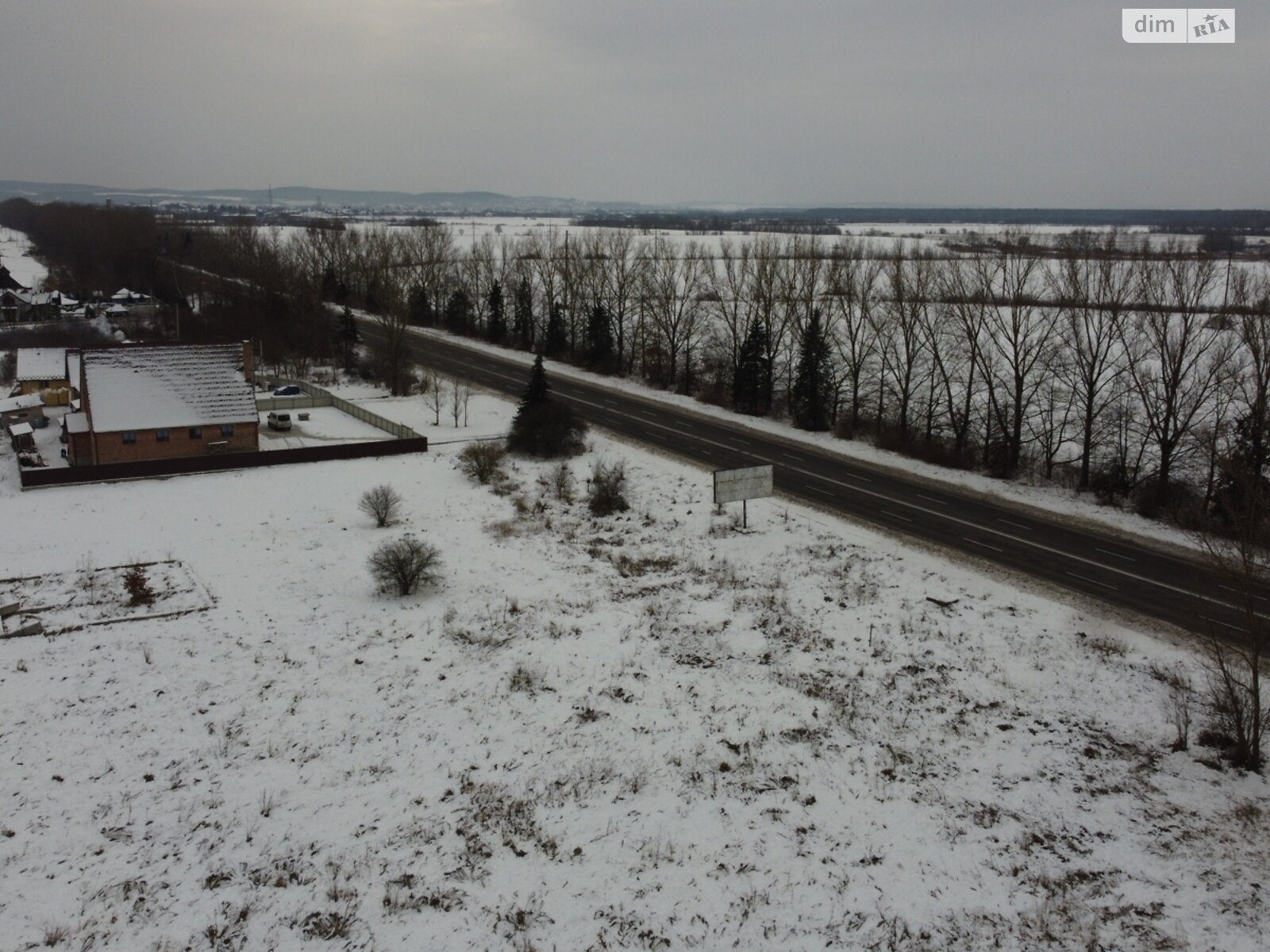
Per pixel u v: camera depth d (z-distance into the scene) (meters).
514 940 16.61
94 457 49.41
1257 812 20.73
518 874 18.47
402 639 29.36
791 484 47.62
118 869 18.59
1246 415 40.94
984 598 33.03
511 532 40.16
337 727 24.09
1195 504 41.53
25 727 23.70
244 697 25.47
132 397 50.19
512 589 33.62
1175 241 95.38
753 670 27.55
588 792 21.30
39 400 59.91
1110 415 47.72
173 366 52.22
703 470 50.03
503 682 26.52
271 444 54.91
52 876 18.34
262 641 28.95
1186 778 22.17
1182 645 29.19
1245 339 41.62
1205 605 32.22
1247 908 17.59
